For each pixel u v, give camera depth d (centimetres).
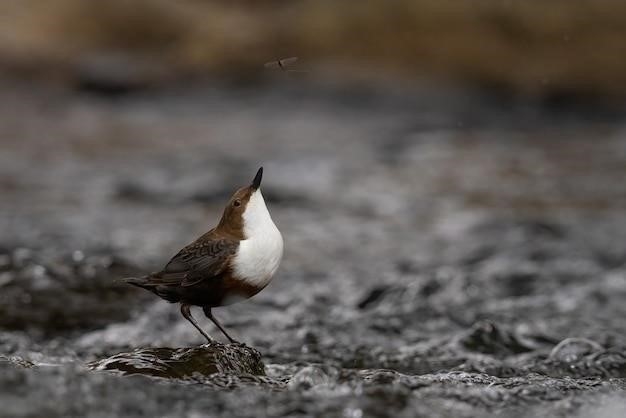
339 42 3381
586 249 1292
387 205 1623
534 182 1850
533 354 780
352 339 841
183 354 591
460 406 550
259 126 2614
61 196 1591
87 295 913
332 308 964
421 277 1094
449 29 3312
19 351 736
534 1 3306
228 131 2506
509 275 1150
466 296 1023
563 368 709
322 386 561
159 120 2698
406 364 745
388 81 3159
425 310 956
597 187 1792
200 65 3369
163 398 509
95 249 1163
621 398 586
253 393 535
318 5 3538
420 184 1830
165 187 1706
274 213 1538
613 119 2820
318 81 3180
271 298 992
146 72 3281
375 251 1290
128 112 2844
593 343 759
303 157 2086
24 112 2719
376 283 1088
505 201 1664
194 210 1529
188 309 615
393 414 517
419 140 2414
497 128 2644
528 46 3222
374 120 2756
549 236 1377
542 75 3111
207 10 3850
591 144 2356
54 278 946
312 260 1225
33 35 3484
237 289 595
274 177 1850
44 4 3672
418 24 3341
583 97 3053
